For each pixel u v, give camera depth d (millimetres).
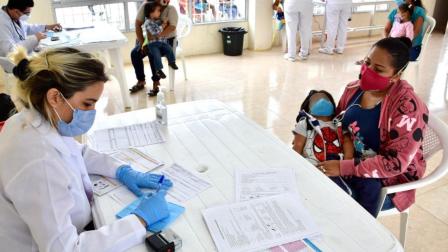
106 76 997
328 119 1681
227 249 924
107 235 930
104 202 1136
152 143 1488
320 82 4438
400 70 1409
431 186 2324
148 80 4523
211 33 5805
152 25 3852
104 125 1670
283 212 1061
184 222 1031
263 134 1560
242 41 5688
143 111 1828
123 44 3240
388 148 1432
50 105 946
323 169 1499
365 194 1486
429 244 1851
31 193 871
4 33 3033
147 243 948
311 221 1024
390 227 1972
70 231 906
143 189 1193
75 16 4941
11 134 933
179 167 1312
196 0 5551
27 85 924
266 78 4605
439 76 4637
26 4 3158
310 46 5859
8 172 883
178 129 1608
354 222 1025
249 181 1222
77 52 960
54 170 908
